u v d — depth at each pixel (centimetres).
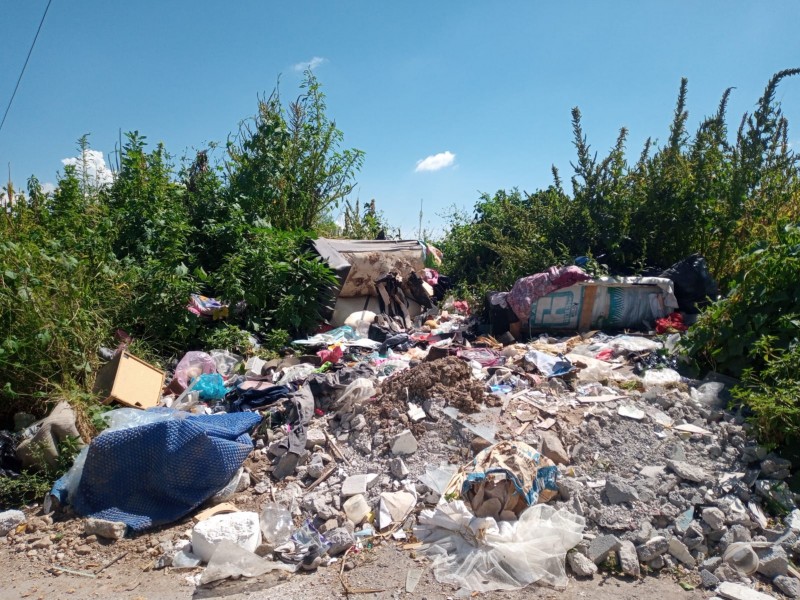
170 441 434
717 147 859
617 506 394
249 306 789
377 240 1005
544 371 584
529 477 390
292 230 969
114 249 779
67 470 465
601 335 725
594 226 871
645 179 878
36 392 520
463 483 387
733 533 372
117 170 984
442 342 756
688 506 392
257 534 388
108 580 365
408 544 380
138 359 593
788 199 803
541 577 346
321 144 1079
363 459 464
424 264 978
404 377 527
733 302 540
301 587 350
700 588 344
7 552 397
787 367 452
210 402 590
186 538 400
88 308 608
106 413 503
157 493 435
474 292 968
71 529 416
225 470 439
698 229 845
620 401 508
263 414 521
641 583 348
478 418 480
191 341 720
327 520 409
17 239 667
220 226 827
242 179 934
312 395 548
